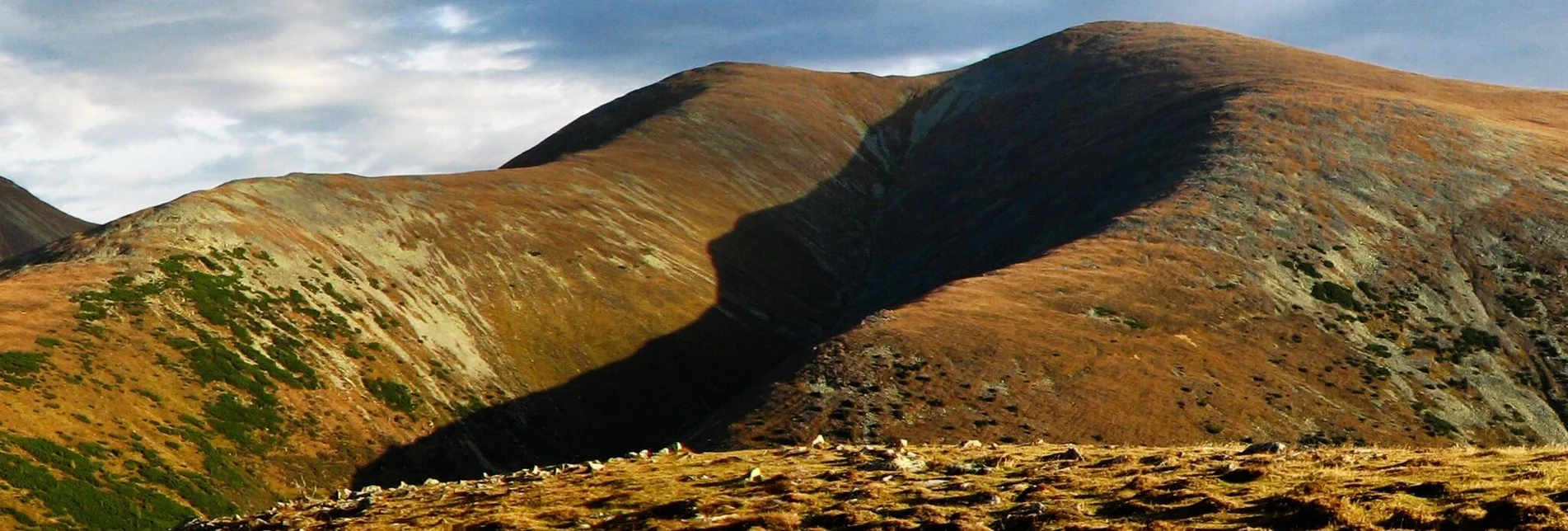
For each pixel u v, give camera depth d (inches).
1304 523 682.2
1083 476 917.8
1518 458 804.6
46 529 2162.9
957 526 776.3
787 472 1056.2
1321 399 3280.0
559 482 1137.4
